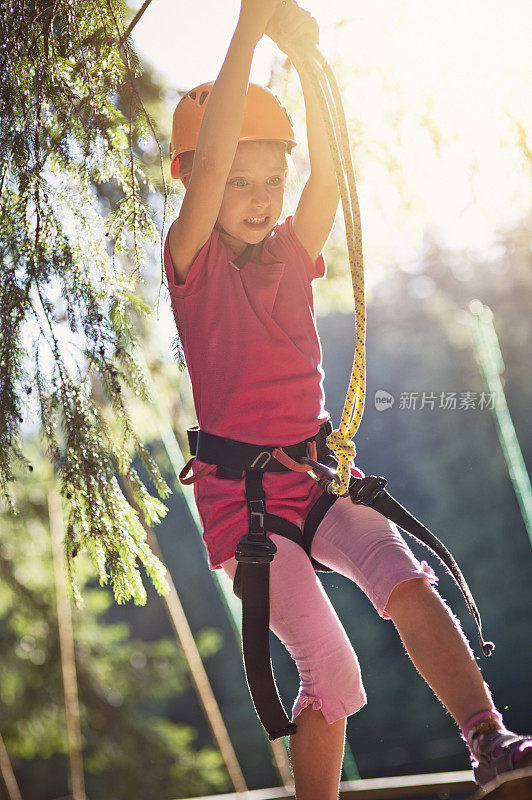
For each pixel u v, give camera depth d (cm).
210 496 225
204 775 1439
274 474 222
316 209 246
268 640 205
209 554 224
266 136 226
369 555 205
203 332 229
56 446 265
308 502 226
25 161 254
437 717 2055
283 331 229
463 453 2033
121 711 1422
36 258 256
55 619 938
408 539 1866
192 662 500
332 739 209
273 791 424
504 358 1820
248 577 209
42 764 1669
